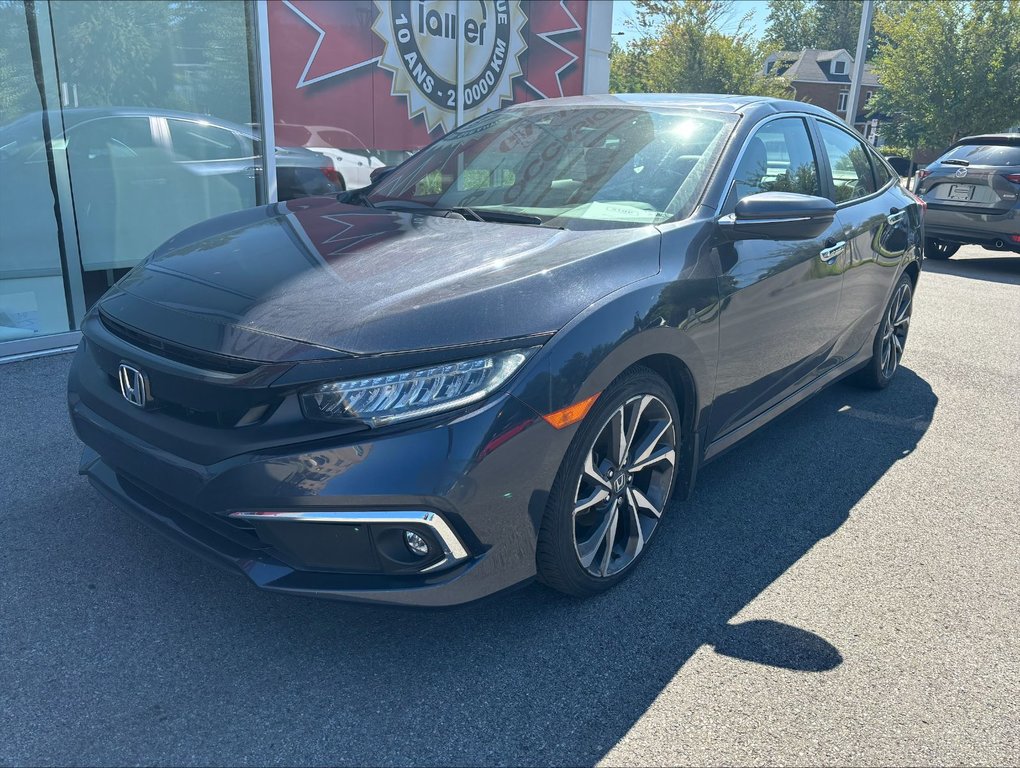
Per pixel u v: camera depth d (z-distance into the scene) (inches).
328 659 94.3
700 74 1140.5
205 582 108.3
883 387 198.8
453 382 84.9
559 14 337.7
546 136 138.3
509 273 96.0
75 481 134.0
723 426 126.3
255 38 240.5
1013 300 317.1
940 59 939.3
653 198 119.8
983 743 85.4
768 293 126.4
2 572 108.3
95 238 220.5
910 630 104.1
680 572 115.1
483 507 86.0
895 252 178.5
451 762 80.2
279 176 259.4
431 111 299.3
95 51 213.8
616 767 80.2
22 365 189.3
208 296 97.3
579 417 92.0
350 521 82.9
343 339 85.3
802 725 86.8
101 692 87.7
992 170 375.6
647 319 100.3
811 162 151.3
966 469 154.6
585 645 98.3
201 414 89.7
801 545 124.3
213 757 79.7
